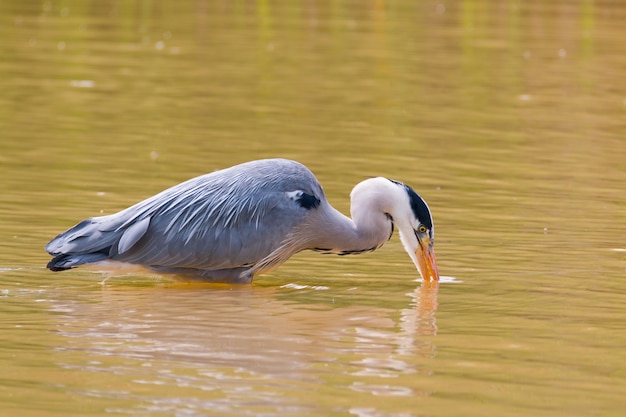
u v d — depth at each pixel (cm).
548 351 996
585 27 4003
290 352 991
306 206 1317
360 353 991
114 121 2222
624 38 3747
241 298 1221
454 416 827
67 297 1195
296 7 4475
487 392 883
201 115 2317
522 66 3130
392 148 2055
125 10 4203
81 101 2422
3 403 838
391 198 1345
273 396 866
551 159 1992
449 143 2116
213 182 1315
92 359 959
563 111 2488
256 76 2839
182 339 1030
